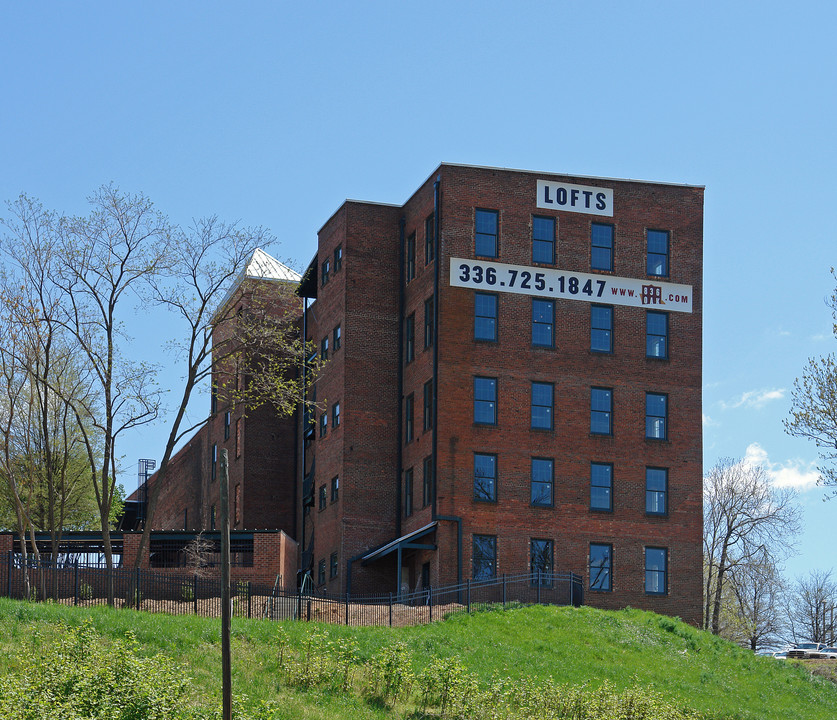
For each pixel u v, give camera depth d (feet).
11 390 181.98
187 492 291.99
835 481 159.43
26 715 88.84
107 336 166.30
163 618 131.34
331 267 213.87
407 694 119.96
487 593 180.86
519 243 192.95
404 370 202.80
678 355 196.75
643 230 198.49
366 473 199.93
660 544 190.08
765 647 290.15
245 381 241.76
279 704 109.19
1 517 238.07
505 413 188.14
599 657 149.89
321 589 206.59
